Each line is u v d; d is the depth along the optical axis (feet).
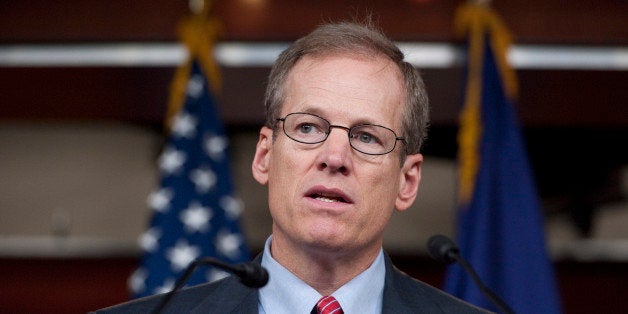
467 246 31.58
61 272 42.22
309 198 16.25
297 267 16.75
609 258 42.01
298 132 16.62
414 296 17.54
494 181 32.42
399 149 17.12
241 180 41.73
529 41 40.75
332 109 16.51
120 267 42.09
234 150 41.73
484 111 33.50
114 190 41.86
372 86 16.84
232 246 32.99
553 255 41.96
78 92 41.60
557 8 40.78
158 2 41.04
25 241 42.06
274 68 17.75
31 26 41.06
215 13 40.70
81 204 41.91
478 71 34.32
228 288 17.22
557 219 42.11
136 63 41.34
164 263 32.42
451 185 41.70
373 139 16.74
